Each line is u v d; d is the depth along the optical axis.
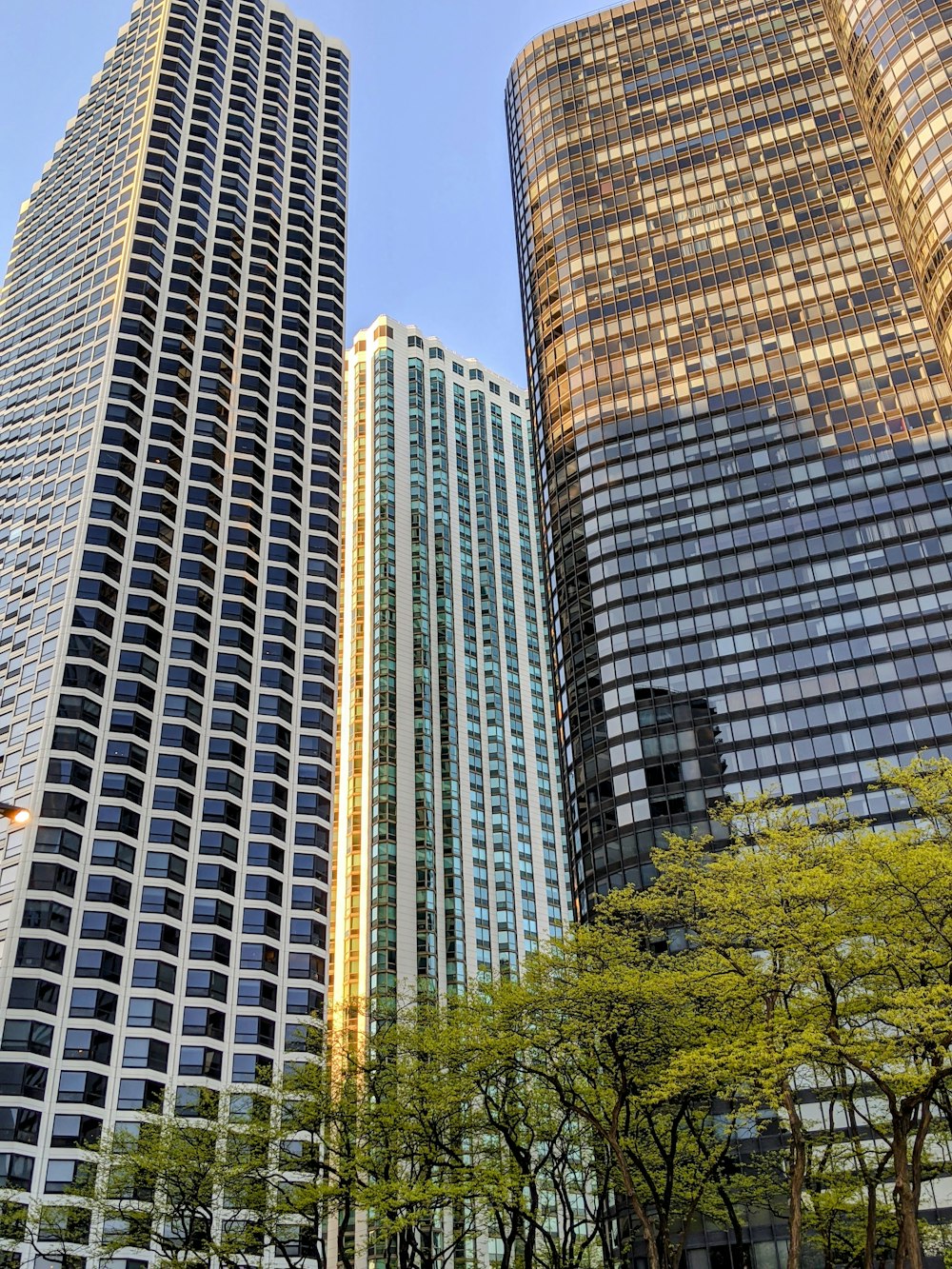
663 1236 42.94
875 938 39.78
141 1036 90.12
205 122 157.12
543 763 187.62
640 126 143.25
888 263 118.94
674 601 106.12
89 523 113.81
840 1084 47.50
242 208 153.88
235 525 125.19
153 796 102.75
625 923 53.59
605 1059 45.91
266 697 116.50
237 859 105.38
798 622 100.88
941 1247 49.50
